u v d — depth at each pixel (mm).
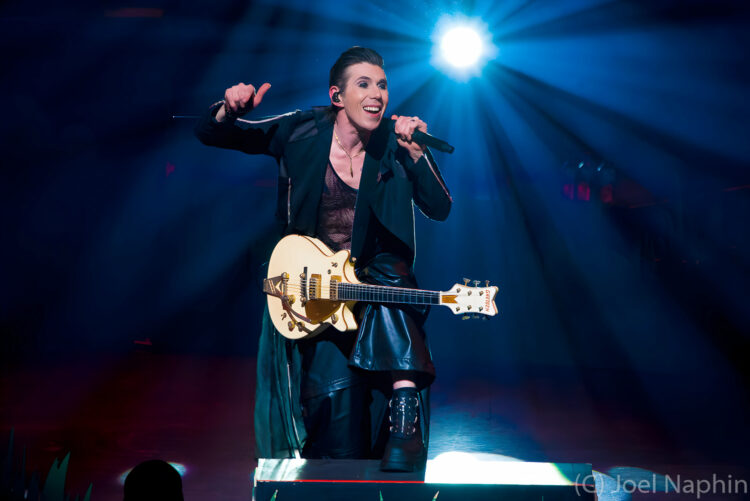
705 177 11578
